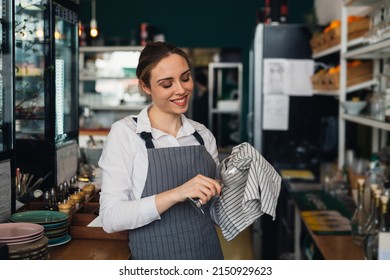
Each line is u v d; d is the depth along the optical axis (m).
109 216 1.97
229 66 9.42
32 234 1.99
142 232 2.14
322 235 3.39
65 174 3.29
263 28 5.71
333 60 5.62
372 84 4.54
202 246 2.18
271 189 2.13
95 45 8.34
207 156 2.22
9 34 2.54
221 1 9.41
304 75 5.68
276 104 5.73
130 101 8.41
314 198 4.44
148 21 9.46
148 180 2.09
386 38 3.32
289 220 5.23
